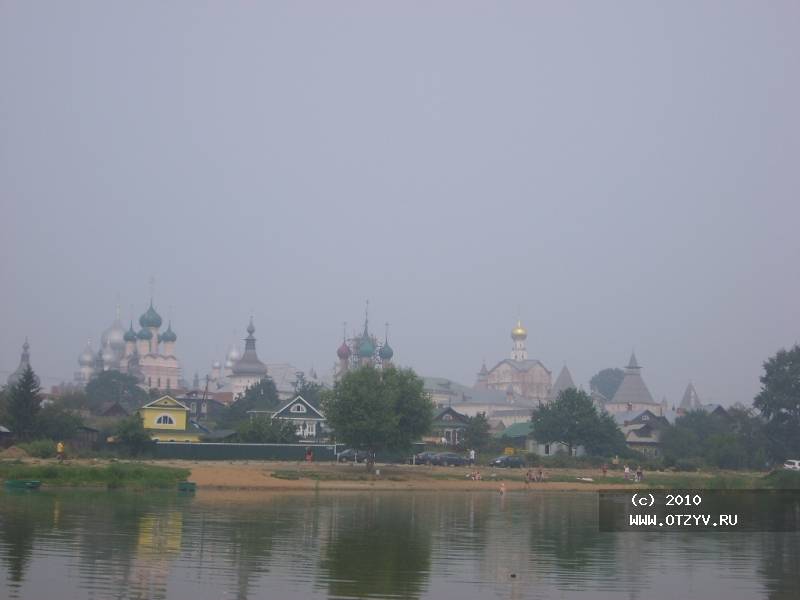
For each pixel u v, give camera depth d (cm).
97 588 3772
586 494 9738
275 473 10131
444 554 4919
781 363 16475
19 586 3769
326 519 6378
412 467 12562
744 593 4103
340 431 11612
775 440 16025
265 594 3762
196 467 10419
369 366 12219
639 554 5131
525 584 4153
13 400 13088
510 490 10131
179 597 3666
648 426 17950
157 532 5334
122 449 12431
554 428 15725
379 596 3803
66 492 7838
